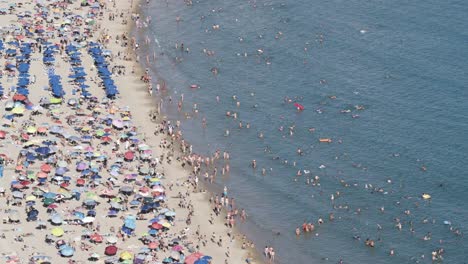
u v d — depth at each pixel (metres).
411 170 156.62
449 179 153.38
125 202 142.62
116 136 165.50
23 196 140.88
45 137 160.88
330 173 156.62
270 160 161.75
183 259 128.25
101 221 137.00
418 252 133.88
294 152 164.25
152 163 157.25
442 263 131.00
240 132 172.12
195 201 147.38
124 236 132.88
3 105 171.88
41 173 146.00
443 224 140.50
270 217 144.12
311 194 150.50
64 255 126.00
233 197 149.75
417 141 166.62
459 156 160.75
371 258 132.88
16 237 129.62
